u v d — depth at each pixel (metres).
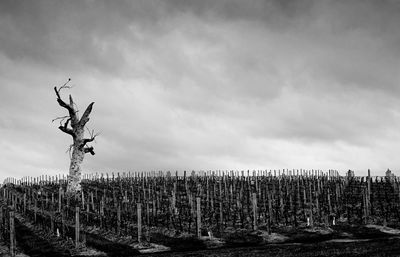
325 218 42.66
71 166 69.38
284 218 47.28
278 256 28.44
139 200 55.41
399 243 30.73
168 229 44.44
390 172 64.38
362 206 49.94
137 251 36.88
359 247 29.86
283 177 74.00
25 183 85.81
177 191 65.88
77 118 69.50
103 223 48.47
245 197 58.56
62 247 39.50
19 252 38.31
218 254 31.19
